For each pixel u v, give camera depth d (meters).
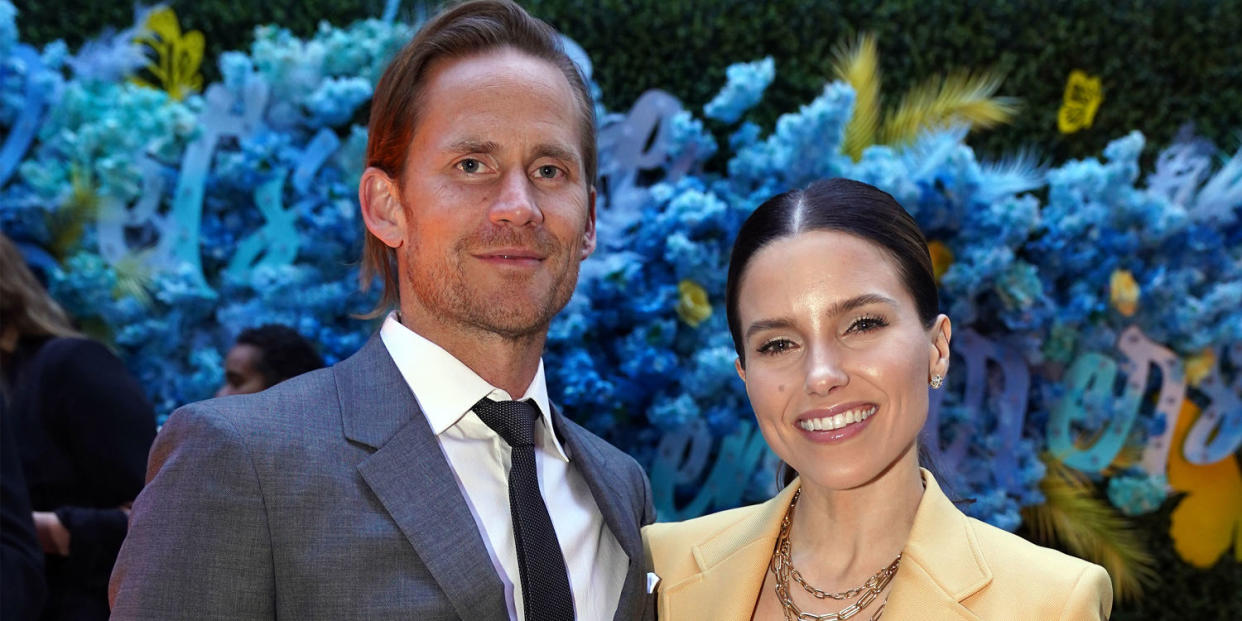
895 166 4.24
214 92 4.27
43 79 4.14
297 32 4.62
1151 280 4.59
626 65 4.77
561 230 1.91
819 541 1.95
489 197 1.86
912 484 1.94
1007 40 4.89
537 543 1.86
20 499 2.42
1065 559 1.79
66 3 4.56
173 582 1.61
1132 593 4.87
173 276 4.16
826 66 4.79
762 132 4.79
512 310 1.86
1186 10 4.98
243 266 4.29
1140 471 4.70
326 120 4.32
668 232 4.25
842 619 1.86
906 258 1.89
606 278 4.20
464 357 1.91
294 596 1.67
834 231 1.87
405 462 1.79
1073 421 4.69
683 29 4.75
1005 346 4.52
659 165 4.46
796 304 1.84
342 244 4.27
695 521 2.19
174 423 1.74
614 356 4.38
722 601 1.98
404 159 1.93
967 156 4.31
